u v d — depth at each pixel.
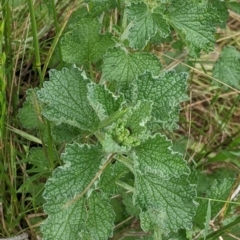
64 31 0.23
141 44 0.19
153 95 0.17
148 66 0.20
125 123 0.16
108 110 0.16
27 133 0.23
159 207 0.16
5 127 0.21
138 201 0.16
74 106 0.17
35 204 0.21
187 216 0.16
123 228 0.23
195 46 0.20
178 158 0.15
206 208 0.20
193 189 0.16
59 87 0.17
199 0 0.20
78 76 0.17
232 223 0.19
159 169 0.15
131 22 0.20
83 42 0.21
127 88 0.18
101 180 0.17
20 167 0.23
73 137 0.18
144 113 0.15
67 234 0.17
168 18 0.20
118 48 0.20
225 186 0.21
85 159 0.16
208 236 0.20
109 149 0.15
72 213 0.17
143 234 0.22
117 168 0.17
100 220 0.17
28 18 0.23
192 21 0.20
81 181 0.16
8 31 0.22
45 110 0.17
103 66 0.20
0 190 0.21
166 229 0.17
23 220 0.22
